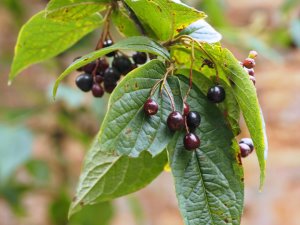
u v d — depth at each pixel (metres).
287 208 0.83
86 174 0.37
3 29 1.00
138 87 0.29
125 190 0.37
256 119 0.29
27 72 0.98
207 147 0.31
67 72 0.29
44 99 0.80
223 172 0.31
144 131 0.29
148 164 0.36
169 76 0.31
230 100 0.32
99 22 0.37
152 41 0.30
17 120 0.74
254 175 0.86
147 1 0.31
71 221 0.79
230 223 0.31
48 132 0.84
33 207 0.93
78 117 0.80
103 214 0.78
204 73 0.32
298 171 0.84
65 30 0.37
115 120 0.28
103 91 0.35
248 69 0.32
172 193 0.87
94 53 0.28
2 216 0.95
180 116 0.29
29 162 0.79
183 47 0.32
